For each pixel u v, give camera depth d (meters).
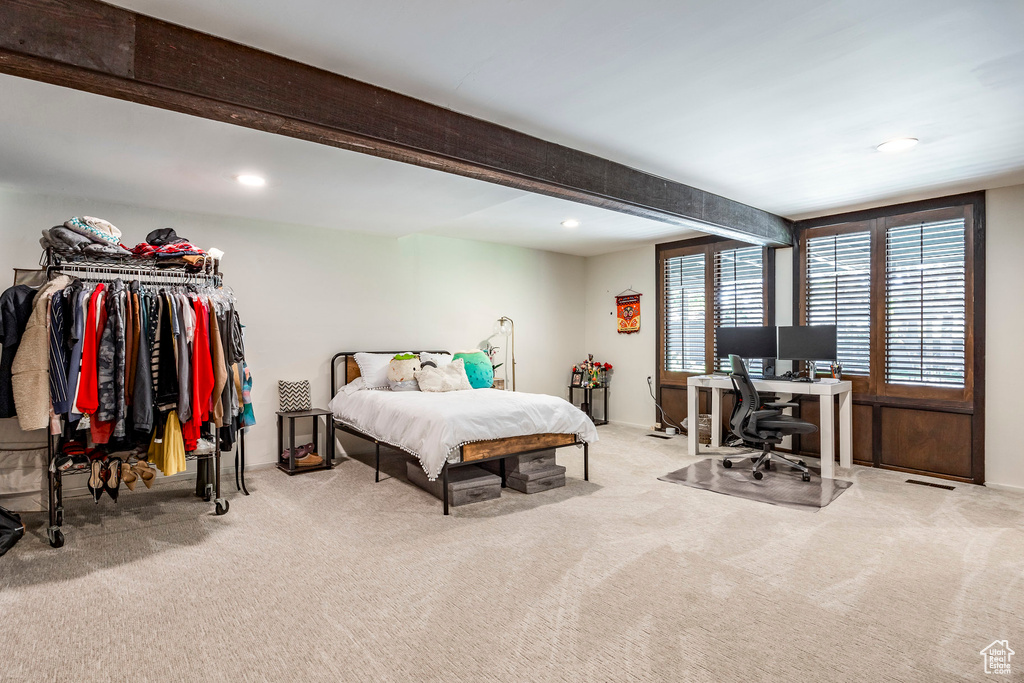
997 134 3.13
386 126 2.47
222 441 3.68
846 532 3.25
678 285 6.48
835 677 1.88
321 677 1.89
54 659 1.99
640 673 1.90
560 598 2.45
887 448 4.82
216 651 2.04
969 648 2.05
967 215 4.37
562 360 7.41
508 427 3.89
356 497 3.98
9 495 3.09
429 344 6.07
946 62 2.29
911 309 4.66
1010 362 4.18
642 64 2.29
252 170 3.37
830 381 4.80
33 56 1.65
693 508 3.71
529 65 2.29
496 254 6.68
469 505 3.79
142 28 1.86
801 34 2.07
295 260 5.11
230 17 1.90
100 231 3.36
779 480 4.43
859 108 2.76
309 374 5.20
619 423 7.18
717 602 2.41
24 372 2.78
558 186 3.24
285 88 2.18
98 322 2.96
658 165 3.66
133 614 2.31
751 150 3.38
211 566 2.80
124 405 2.97
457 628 2.20
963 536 3.18
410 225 5.11
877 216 4.86
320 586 2.57
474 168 2.86
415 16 1.92
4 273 3.79
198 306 3.25
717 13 1.93
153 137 2.81
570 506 3.76
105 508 3.72
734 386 4.70
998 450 4.23
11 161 3.18
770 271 5.59
